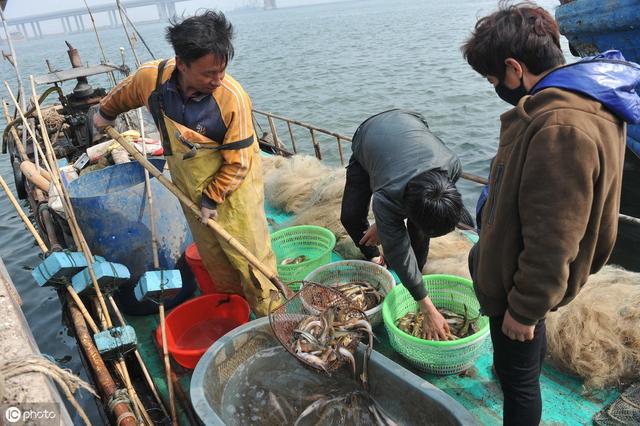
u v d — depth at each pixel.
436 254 3.90
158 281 3.04
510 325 1.66
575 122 1.36
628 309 2.71
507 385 1.92
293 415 2.54
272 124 6.96
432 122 12.00
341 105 15.59
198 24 2.31
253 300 3.16
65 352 4.89
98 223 3.34
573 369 2.60
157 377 3.05
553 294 1.46
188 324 3.32
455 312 3.12
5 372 1.60
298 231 4.18
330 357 2.49
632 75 1.45
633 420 2.29
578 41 6.36
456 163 2.56
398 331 2.67
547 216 1.40
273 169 5.99
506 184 1.55
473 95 14.08
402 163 2.42
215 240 3.07
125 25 5.07
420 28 43.38
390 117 2.81
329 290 2.98
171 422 2.76
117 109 3.07
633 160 6.38
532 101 1.48
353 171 3.25
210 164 2.73
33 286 6.33
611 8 5.49
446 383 2.70
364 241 3.36
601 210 1.45
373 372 2.45
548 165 1.38
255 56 32.56
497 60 1.60
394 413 2.40
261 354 2.76
